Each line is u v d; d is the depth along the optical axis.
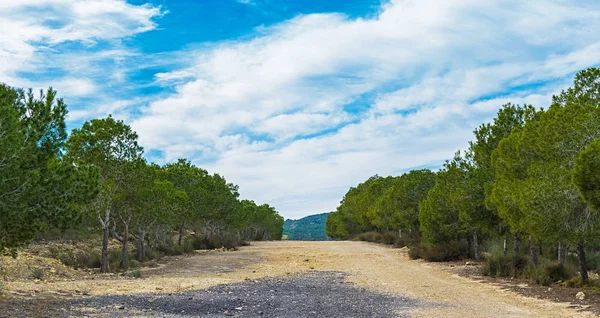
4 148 11.75
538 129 17.06
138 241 33.56
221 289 18.31
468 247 33.00
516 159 19.44
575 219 15.91
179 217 42.34
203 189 52.72
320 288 19.11
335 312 13.14
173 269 28.62
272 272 26.94
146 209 29.58
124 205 28.05
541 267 19.83
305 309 13.62
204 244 52.53
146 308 13.06
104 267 25.50
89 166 15.41
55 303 13.05
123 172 27.06
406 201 49.66
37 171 12.87
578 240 16.03
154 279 22.27
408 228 50.78
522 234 22.17
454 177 30.34
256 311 13.18
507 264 23.19
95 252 30.27
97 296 15.10
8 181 12.37
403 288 19.12
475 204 25.92
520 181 18.31
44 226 13.73
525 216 17.22
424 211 34.34
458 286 19.64
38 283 18.31
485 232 29.39
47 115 13.72
